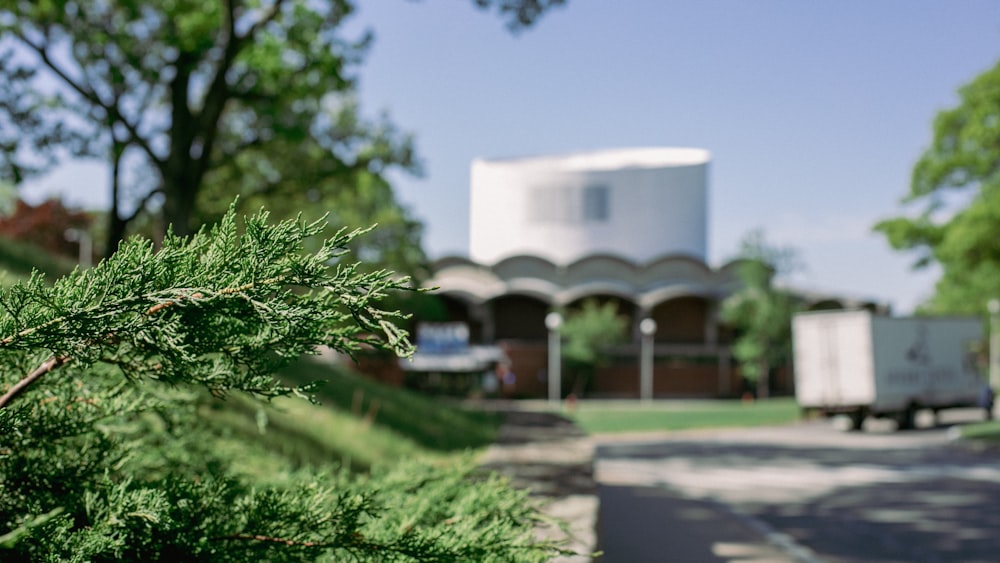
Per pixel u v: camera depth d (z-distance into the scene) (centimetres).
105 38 1803
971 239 3045
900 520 1240
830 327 3409
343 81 1941
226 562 189
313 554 195
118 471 216
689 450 2631
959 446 2667
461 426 1575
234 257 162
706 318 7644
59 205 3816
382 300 170
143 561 185
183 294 159
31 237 3728
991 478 1812
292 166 2362
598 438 3297
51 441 204
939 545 1049
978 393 3588
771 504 1402
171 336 160
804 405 3472
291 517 196
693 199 8350
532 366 7219
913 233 3394
